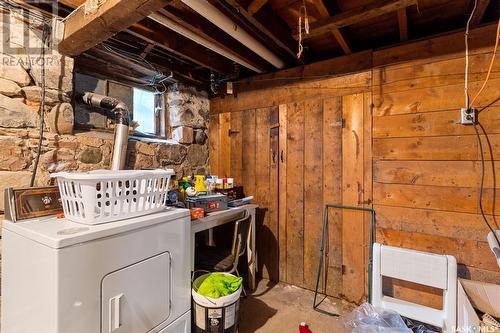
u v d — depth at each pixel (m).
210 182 2.49
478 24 1.78
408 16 1.86
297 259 2.53
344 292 2.26
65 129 1.77
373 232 2.12
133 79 2.42
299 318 2.05
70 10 1.69
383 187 2.09
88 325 1.11
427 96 1.92
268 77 2.68
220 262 2.04
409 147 1.99
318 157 2.40
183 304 1.58
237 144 2.88
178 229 1.55
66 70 1.76
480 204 1.76
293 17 1.92
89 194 1.21
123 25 1.42
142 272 1.32
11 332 1.28
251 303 2.26
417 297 1.96
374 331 1.51
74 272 1.07
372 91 2.14
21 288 1.20
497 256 1.25
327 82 2.35
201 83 2.90
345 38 2.04
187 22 1.76
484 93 1.75
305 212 2.47
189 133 2.80
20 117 1.56
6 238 1.30
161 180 1.57
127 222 1.28
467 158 1.80
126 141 2.02
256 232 2.76
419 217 1.95
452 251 1.84
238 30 1.83
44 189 1.43
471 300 1.60
